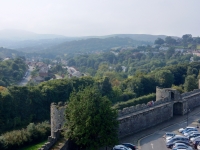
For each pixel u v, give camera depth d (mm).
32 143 77500
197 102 97062
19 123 105250
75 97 56688
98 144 51781
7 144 71312
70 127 53844
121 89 142875
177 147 57156
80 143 52469
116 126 54938
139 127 72062
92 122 52000
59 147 49625
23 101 108875
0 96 102625
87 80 132875
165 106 80625
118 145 57781
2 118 100938
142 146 61031
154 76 151625
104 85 131500
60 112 63438
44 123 88750
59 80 127938
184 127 74500
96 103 54438
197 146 59656
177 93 85875
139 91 141000
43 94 114688
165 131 71500
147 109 75562
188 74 163250
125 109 70750
